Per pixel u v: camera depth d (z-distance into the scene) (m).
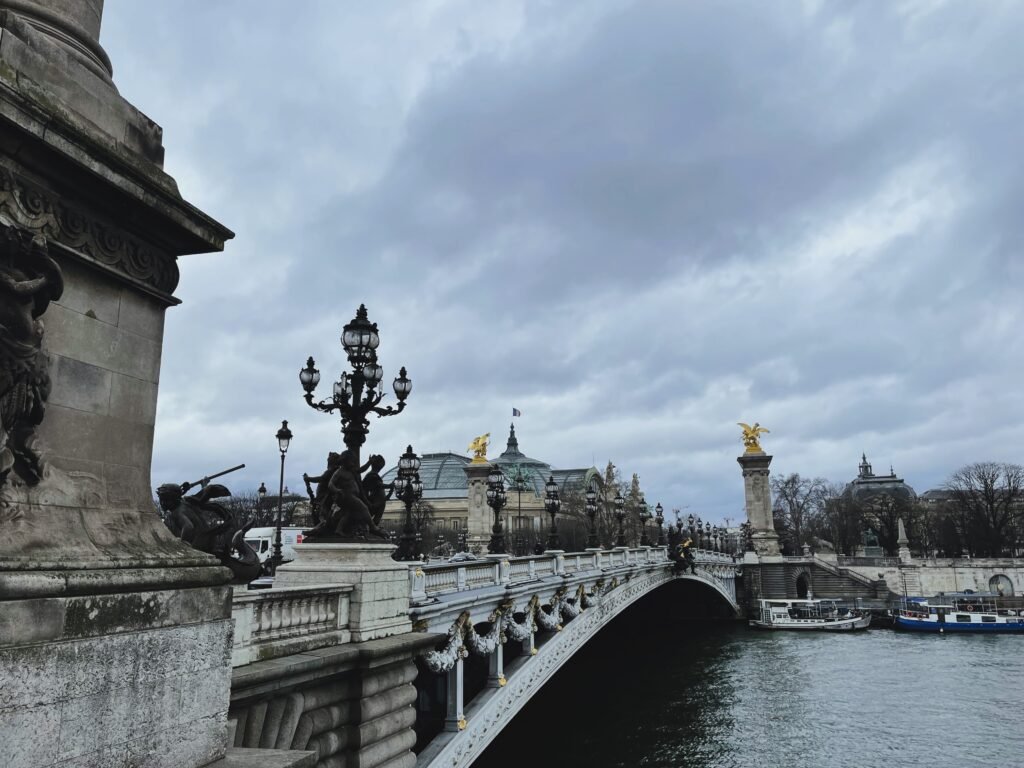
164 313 9.09
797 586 98.62
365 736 13.51
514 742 39.34
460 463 130.75
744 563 97.25
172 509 10.66
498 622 23.02
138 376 8.55
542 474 124.75
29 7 8.02
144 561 7.62
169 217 8.52
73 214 7.54
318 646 13.05
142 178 8.04
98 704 6.68
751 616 90.12
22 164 6.90
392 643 14.41
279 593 12.22
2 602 5.99
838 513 140.38
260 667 11.16
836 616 85.25
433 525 101.88
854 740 39.81
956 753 37.47
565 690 48.69
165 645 7.52
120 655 6.96
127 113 8.77
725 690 52.06
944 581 96.44
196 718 7.88
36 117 6.77
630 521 111.25
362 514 15.27
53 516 7.03
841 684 53.72
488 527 81.38
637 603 64.44
